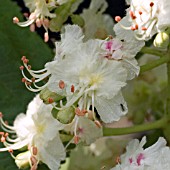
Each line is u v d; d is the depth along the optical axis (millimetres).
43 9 199
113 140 248
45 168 223
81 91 189
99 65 189
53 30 202
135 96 245
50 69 190
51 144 199
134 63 189
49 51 233
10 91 233
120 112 189
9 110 232
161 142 191
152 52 198
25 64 197
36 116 200
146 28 186
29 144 202
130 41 188
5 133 222
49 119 199
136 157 191
